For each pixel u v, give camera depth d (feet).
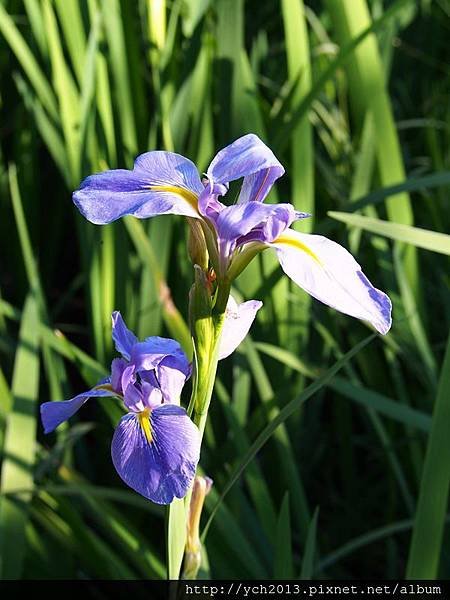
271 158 1.27
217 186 1.25
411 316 2.34
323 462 2.82
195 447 1.22
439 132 3.50
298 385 2.44
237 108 2.38
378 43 2.96
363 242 2.80
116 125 2.42
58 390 2.28
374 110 2.41
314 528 1.77
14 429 1.95
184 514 1.30
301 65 2.44
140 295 2.37
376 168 2.64
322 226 2.31
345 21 2.39
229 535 1.94
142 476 1.21
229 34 2.33
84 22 2.41
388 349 2.46
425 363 2.31
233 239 1.23
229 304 1.32
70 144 2.34
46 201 3.10
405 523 2.05
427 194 2.85
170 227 2.34
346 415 2.55
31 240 2.91
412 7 3.60
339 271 1.26
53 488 1.92
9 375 2.62
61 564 2.14
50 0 2.57
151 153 1.31
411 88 3.81
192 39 2.36
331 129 3.18
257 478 2.02
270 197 2.33
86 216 1.22
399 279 2.37
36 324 2.09
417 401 2.65
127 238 2.36
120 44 2.34
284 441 2.13
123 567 1.97
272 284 2.21
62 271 3.34
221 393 2.11
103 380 1.38
